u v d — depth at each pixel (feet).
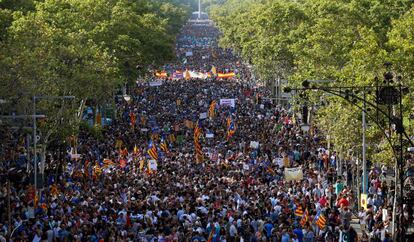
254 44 624.59
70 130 302.66
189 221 203.72
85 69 330.95
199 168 307.78
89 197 239.91
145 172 297.74
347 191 260.21
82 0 493.36
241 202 225.15
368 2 473.67
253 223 203.41
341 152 302.66
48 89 288.71
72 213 211.61
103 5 504.84
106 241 187.21
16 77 260.01
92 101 418.72
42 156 289.94
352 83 270.46
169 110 545.03
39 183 249.96
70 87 312.09
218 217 205.16
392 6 469.16
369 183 306.76
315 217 219.00
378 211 241.14
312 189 263.29
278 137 408.67
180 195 238.07
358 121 275.39
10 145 301.43
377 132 256.32
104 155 360.69
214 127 447.42
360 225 237.45
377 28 454.81
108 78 385.70
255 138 406.00
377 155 249.55
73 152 354.33
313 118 383.04
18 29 299.17
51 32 307.17
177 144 393.91
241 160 337.72
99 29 478.59
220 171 302.04
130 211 212.43
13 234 195.93
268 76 600.80
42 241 189.67
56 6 464.65
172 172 297.53
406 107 235.40
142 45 602.03
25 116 250.16
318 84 343.05
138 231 197.77
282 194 242.58
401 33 262.06
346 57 384.27
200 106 565.53
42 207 223.51
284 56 543.80
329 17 464.24
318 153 363.76
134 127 449.48
